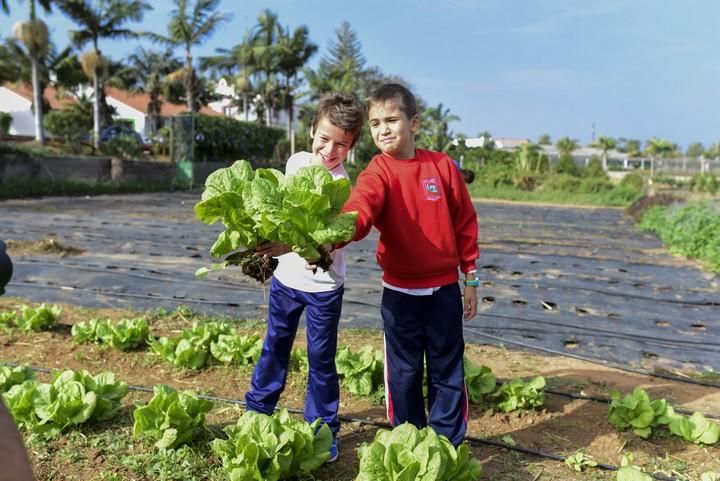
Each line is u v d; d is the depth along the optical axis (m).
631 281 9.16
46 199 20.91
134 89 51.38
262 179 2.21
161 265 9.20
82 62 35.88
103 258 9.59
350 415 4.04
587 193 35.88
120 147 33.88
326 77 47.44
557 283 8.86
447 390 3.22
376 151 42.28
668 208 17.52
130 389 4.32
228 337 4.83
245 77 47.78
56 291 7.37
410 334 3.18
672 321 7.04
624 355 5.70
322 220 2.22
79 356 4.90
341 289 3.31
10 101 55.25
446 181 3.13
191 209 18.75
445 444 2.89
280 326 3.38
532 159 44.16
